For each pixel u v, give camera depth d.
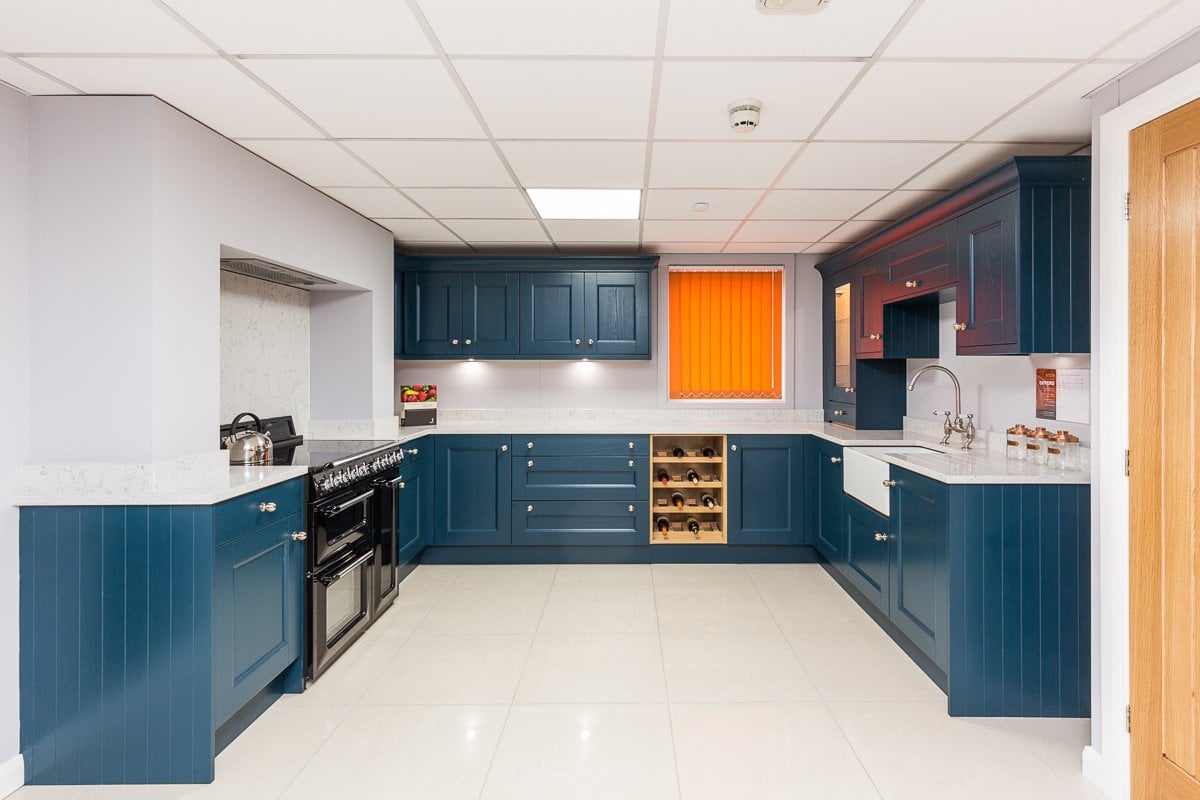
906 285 3.42
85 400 2.08
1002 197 2.56
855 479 3.50
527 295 4.53
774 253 4.77
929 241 3.17
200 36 1.74
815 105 2.18
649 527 4.37
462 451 4.37
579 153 2.64
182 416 2.21
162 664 2.04
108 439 2.08
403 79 2.00
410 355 4.52
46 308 2.08
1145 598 1.92
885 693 2.59
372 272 3.81
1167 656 1.85
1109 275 2.02
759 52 1.83
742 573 4.18
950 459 2.90
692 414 4.82
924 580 2.67
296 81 2.01
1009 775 2.07
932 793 1.98
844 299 4.42
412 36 1.75
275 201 2.79
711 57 1.86
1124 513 1.99
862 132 2.42
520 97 2.13
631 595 3.76
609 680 2.70
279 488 2.46
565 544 4.38
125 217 2.08
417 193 3.21
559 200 3.34
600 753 2.18
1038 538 2.43
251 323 3.31
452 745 2.23
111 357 2.08
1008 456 2.94
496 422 4.81
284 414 3.61
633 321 4.54
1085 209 2.45
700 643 3.07
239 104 2.16
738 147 2.58
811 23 1.67
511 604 3.61
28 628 2.04
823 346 4.79
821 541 4.16
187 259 2.24
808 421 4.80
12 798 1.97
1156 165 1.87
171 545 2.03
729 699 2.54
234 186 2.51
